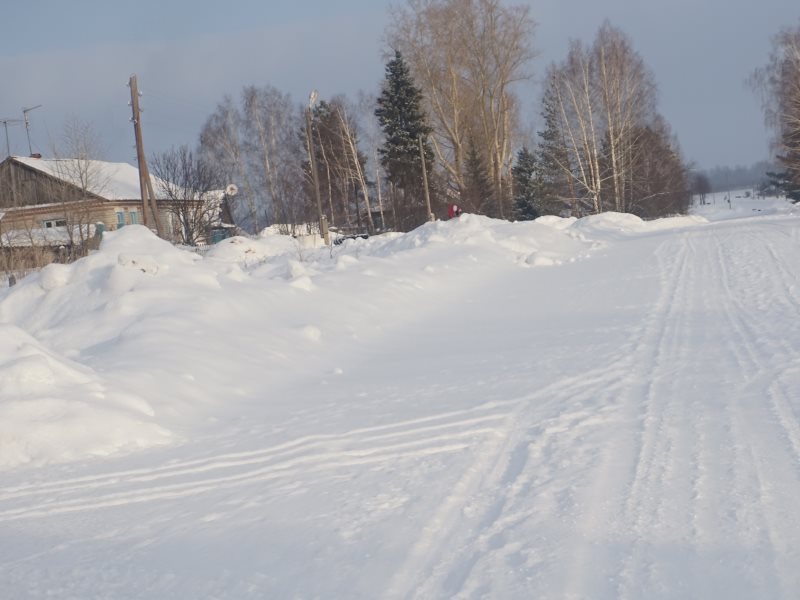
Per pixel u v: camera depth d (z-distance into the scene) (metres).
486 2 51.03
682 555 3.94
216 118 64.94
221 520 5.15
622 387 7.69
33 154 50.59
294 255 25.16
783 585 3.55
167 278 12.29
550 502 4.85
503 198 54.19
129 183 55.19
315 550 4.48
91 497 5.92
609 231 33.03
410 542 4.46
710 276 15.99
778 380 7.32
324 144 63.03
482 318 13.48
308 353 10.88
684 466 5.26
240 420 7.91
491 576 3.90
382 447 6.45
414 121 51.59
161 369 8.85
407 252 21.19
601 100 53.50
